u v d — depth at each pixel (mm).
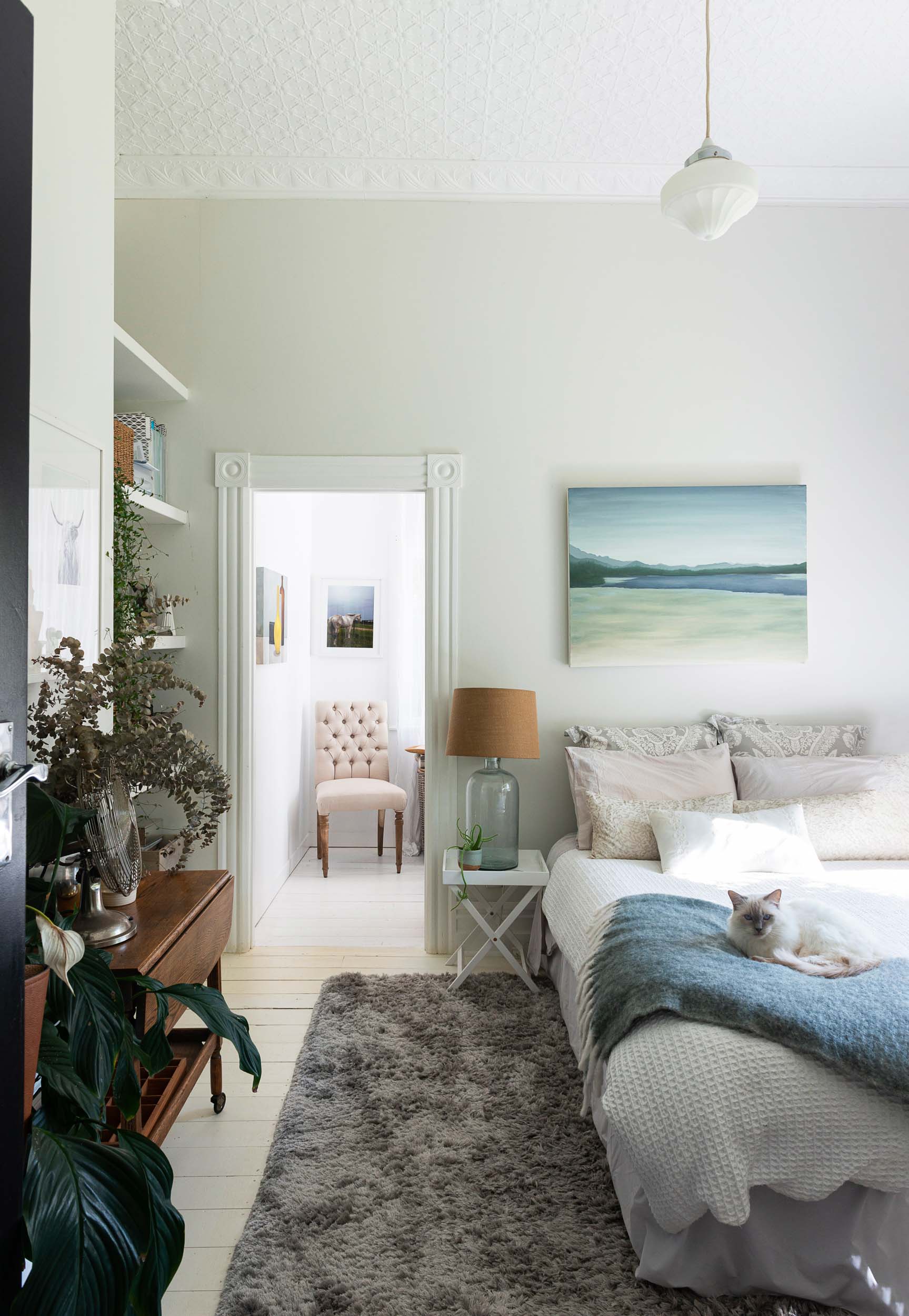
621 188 3609
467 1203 1943
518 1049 2695
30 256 1224
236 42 2766
